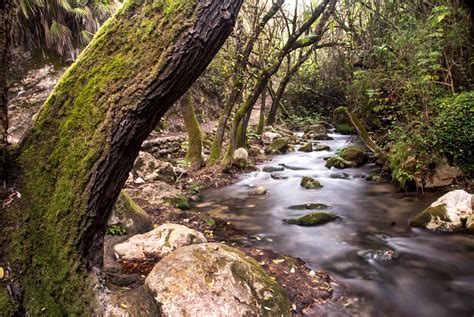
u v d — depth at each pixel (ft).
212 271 7.25
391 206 16.05
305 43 24.17
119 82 4.98
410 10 22.77
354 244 11.95
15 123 22.58
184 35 4.70
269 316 6.86
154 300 6.52
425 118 17.38
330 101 52.06
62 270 5.32
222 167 23.18
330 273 9.93
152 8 4.92
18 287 5.12
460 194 13.53
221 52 24.97
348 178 22.06
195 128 23.84
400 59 18.80
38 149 5.45
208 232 13.03
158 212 14.39
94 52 5.21
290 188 20.26
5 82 5.59
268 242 12.21
